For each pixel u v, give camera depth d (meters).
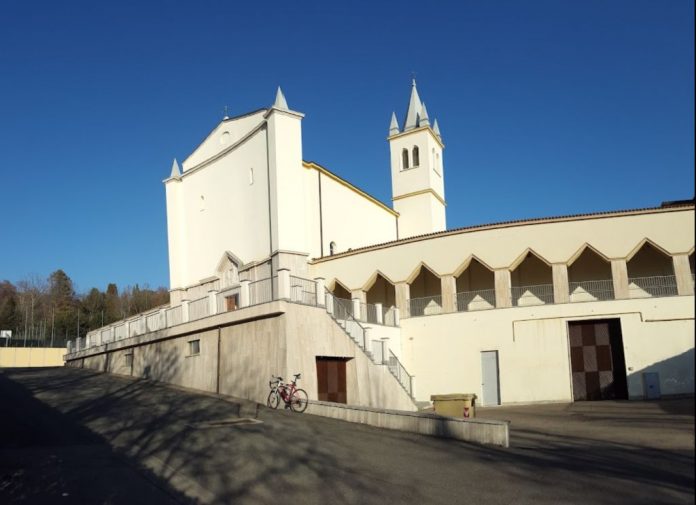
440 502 9.55
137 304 92.38
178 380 27.41
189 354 26.97
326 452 13.23
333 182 39.16
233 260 34.06
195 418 17.95
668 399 26.52
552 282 30.83
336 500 9.75
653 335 27.78
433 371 30.98
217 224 36.31
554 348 28.95
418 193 49.66
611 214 29.03
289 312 21.72
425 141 50.12
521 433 17.45
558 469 11.48
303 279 23.19
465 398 20.89
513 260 30.14
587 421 20.36
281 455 12.89
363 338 25.86
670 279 29.97
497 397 29.62
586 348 29.05
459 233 31.25
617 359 28.50
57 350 62.38
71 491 10.12
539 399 28.73
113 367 34.53
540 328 29.30
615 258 28.83
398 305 32.44
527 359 29.25
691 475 10.76
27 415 18.47
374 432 15.84
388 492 10.14
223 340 24.64
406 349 31.83
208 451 13.26
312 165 36.94
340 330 23.97
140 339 30.89
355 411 17.48
